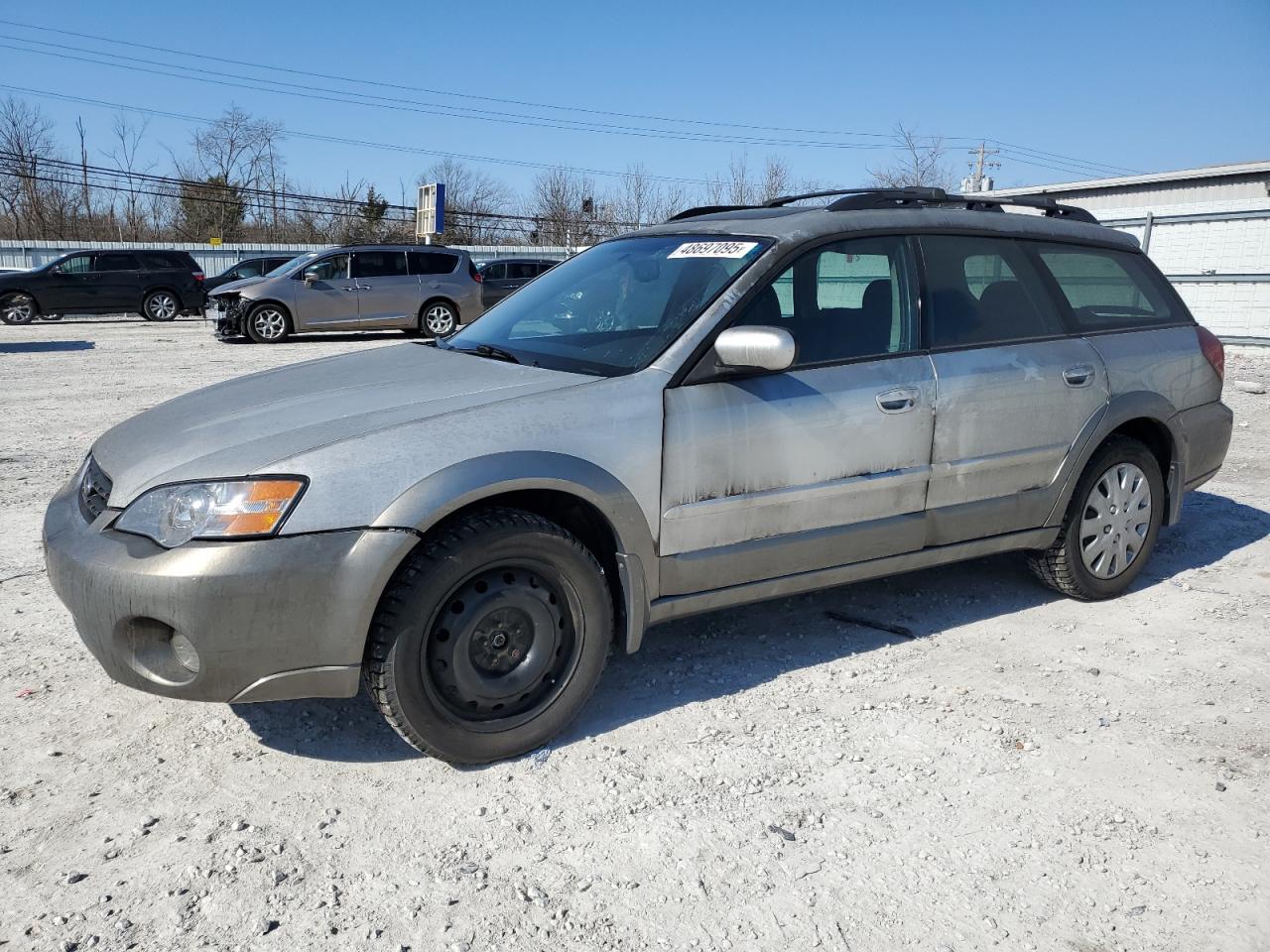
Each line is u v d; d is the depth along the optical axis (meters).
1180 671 3.67
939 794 2.85
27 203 43.19
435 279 17.81
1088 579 4.29
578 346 3.50
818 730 3.21
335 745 3.13
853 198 3.82
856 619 4.16
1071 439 4.07
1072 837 2.65
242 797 2.82
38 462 7.06
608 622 3.14
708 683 3.56
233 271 22.86
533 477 2.90
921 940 2.27
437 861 2.54
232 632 2.64
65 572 2.80
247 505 2.67
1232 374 11.94
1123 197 25.52
